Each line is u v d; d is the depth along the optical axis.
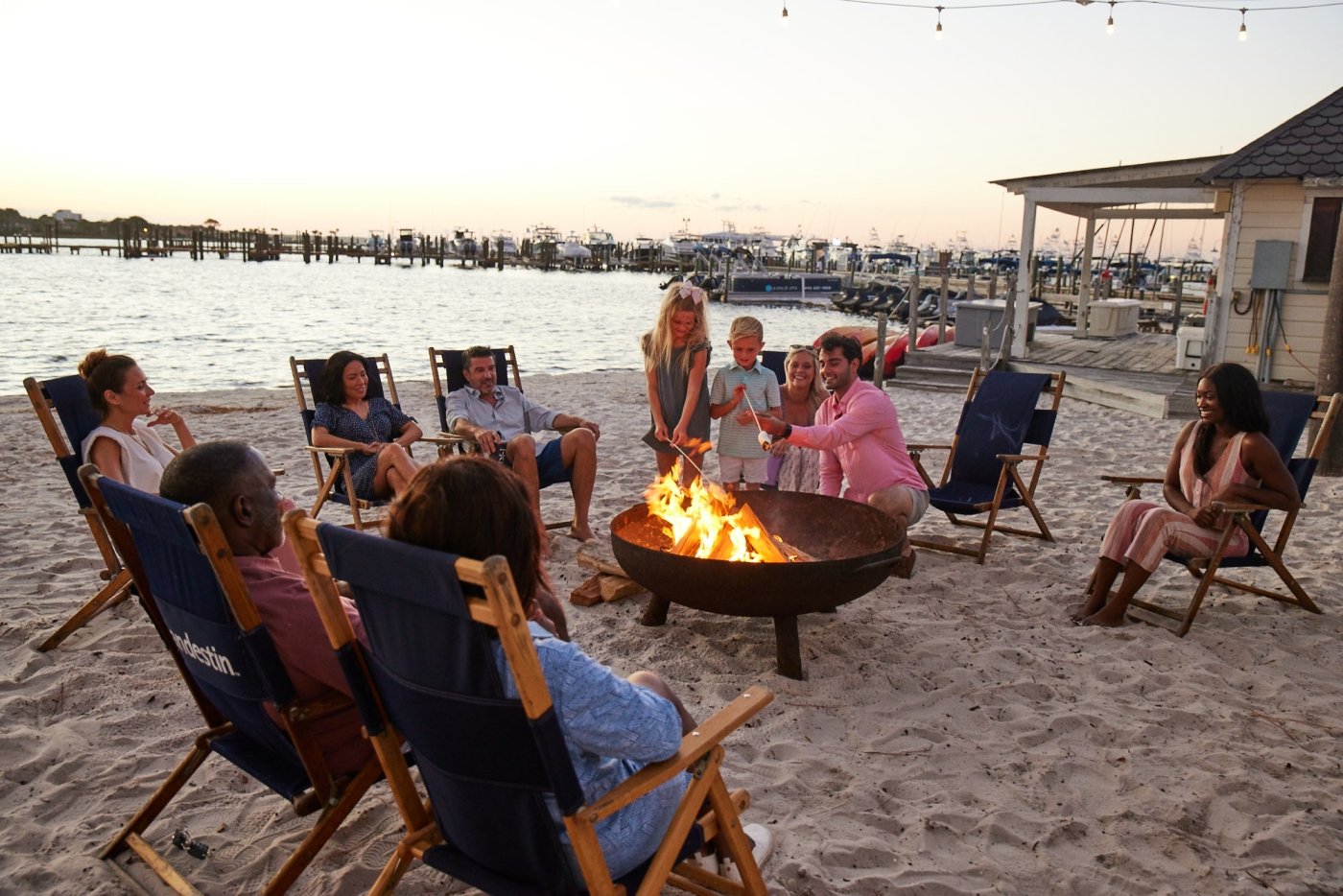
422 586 1.60
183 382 15.10
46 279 43.28
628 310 37.25
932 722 3.38
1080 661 3.90
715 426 9.50
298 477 7.05
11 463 7.21
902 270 72.12
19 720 3.28
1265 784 3.00
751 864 2.14
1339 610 4.48
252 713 2.25
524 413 5.98
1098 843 2.71
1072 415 10.62
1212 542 4.21
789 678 3.70
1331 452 7.24
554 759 1.61
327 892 2.43
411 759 2.31
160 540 2.12
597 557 4.72
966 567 5.05
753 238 107.31
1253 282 11.05
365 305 35.09
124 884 2.46
